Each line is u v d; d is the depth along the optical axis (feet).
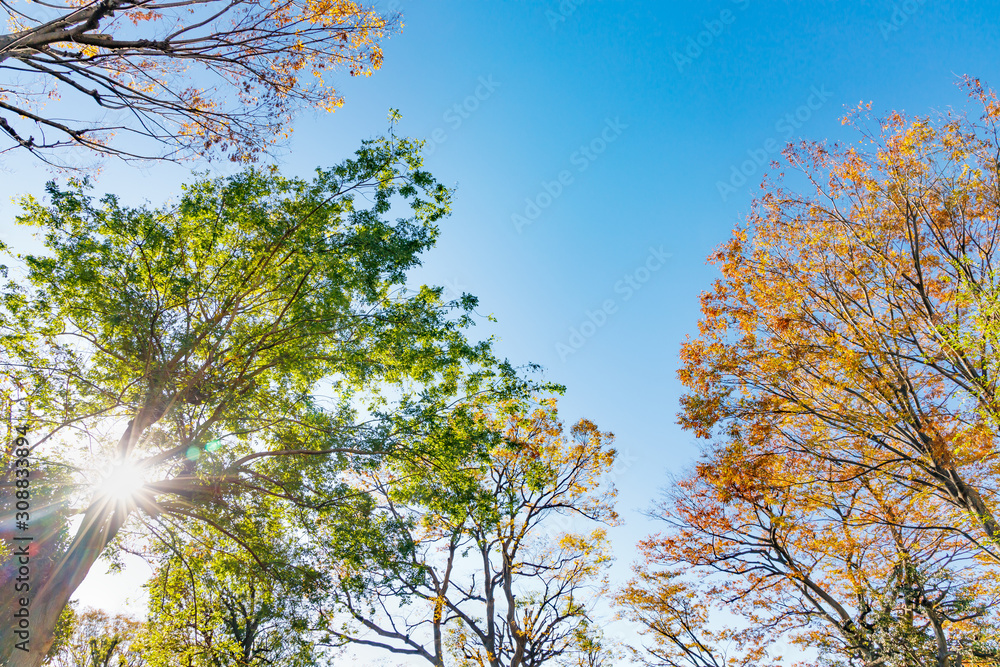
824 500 37.73
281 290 35.12
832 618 46.68
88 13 19.02
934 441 31.35
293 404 35.81
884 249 36.42
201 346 33.40
